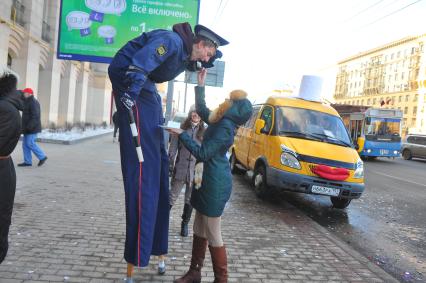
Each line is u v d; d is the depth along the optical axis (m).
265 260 4.96
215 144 3.67
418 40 100.06
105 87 36.03
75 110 29.81
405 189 12.77
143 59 3.02
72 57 12.88
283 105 9.57
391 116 24.61
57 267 4.10
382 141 24.27
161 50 3.10
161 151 3.70
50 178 8.96
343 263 5.11
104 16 12.85
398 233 7.40
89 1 12.80
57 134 19.12
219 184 3.74
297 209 8.36
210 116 3.86
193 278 3.95
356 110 27.45
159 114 3.53
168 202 3.87
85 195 7.53
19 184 8.05
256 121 9.93
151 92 3.39
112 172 10.64
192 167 5.71
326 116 9.55
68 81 26.00
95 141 20.39
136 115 3.28
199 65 3.70
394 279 4.73
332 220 8.07
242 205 8.24
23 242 4.73
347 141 9.19
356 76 128.38
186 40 3.40
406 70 104.00
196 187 3.77
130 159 3.31
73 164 11.47
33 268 4.03
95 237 5.11
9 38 17.61
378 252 6.20
